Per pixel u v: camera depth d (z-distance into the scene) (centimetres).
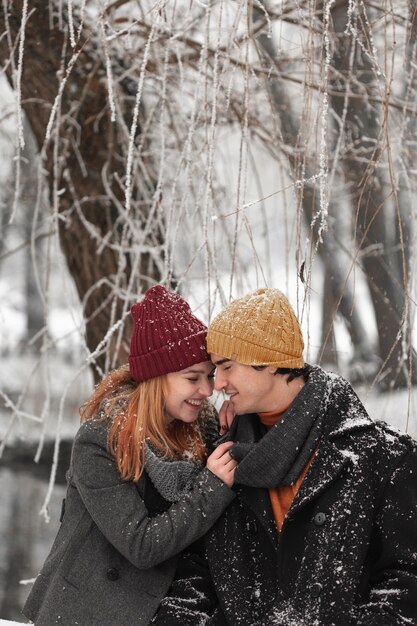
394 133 550
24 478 1359
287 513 310
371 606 295
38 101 543
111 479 328
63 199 577
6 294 2114
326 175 369
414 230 462
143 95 555
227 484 324
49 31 532
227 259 523
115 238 564
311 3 422
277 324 318
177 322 335
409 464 310
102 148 564
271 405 325
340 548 301
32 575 1092
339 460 309
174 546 318
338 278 682
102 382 357
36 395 1466
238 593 317
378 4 506
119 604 326
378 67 402
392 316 650
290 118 581
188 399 338
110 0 514
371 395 675
